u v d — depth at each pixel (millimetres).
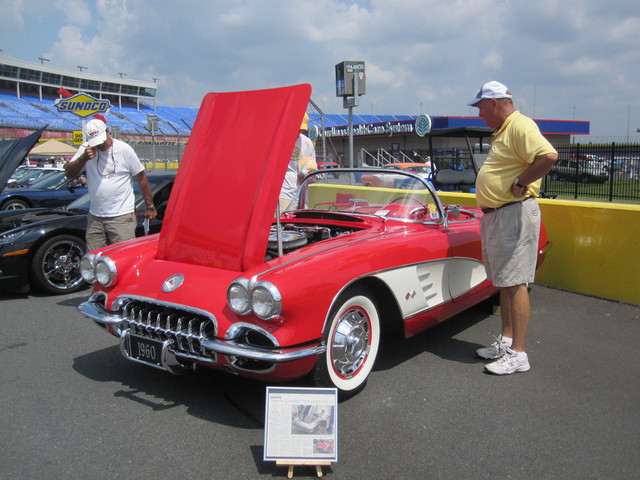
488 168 3277
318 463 2273
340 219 3783
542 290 5324
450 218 3830
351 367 2988
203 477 2273
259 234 2889
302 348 2566
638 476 2281
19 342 3945
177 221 3227
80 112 10625
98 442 2543
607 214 4887
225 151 3229
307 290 2557
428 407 2891
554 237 5340
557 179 16656
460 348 3799
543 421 2740
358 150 33688
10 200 9477
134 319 2965
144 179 4719
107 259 3139
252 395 3049
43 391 3098
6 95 47250
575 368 3420
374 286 3105
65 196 10102
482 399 2986
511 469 2326
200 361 2691
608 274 4938
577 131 33750
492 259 3330
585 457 2420
